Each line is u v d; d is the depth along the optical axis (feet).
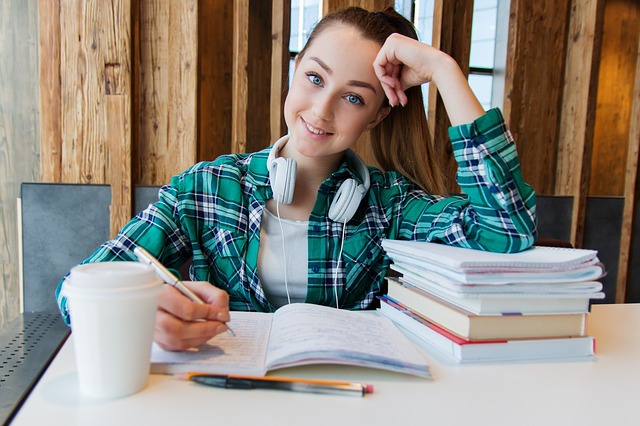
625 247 10.05
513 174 2.87
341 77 3.09
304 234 3.44
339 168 3.61
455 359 2.11
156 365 1.79
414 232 3.59
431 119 7.97
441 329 2.26
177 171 7.83
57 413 1.45
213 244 3.38
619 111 11.25
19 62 7.86
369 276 3.57
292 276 3.37
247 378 1.70
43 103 7.16
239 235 3.34
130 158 7.19
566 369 2.06
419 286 2.62
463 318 2.13
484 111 3.03
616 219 10.07
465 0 9.02
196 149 7.84
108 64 7.14
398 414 1.55
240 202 3.42
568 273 2.24
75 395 1.58
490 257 2.32
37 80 7.97
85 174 7.28
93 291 1.49
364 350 1.89
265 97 8.95
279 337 2.05
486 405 1.65
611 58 11.12
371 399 1.65
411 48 3.13
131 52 7.20
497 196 2.83
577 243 9.73
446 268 2.24
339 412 1.54
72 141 7.23
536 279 2.18
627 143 11.25
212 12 9.02
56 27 7.09
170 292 1.92
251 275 3.27
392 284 2.87
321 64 3.09
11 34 7.77
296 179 3.49
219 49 9.14
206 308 1.95
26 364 5.04
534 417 1.58
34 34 7.89
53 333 6.04
